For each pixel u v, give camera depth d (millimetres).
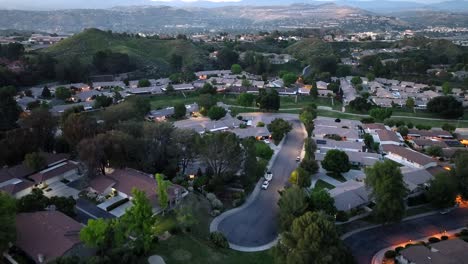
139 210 63031
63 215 70000
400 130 144750
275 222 82500
